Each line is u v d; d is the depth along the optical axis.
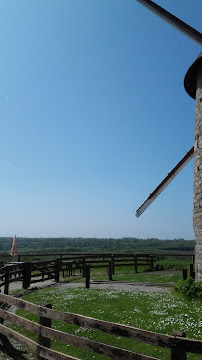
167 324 7.72
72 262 19.20
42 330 5.39
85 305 10.00
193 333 7.11
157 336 3.86
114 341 7.11
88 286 14.85
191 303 9.92
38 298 11.88
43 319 5.54
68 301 10.73
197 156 13.59
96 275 21.70
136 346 6.80
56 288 14.75
